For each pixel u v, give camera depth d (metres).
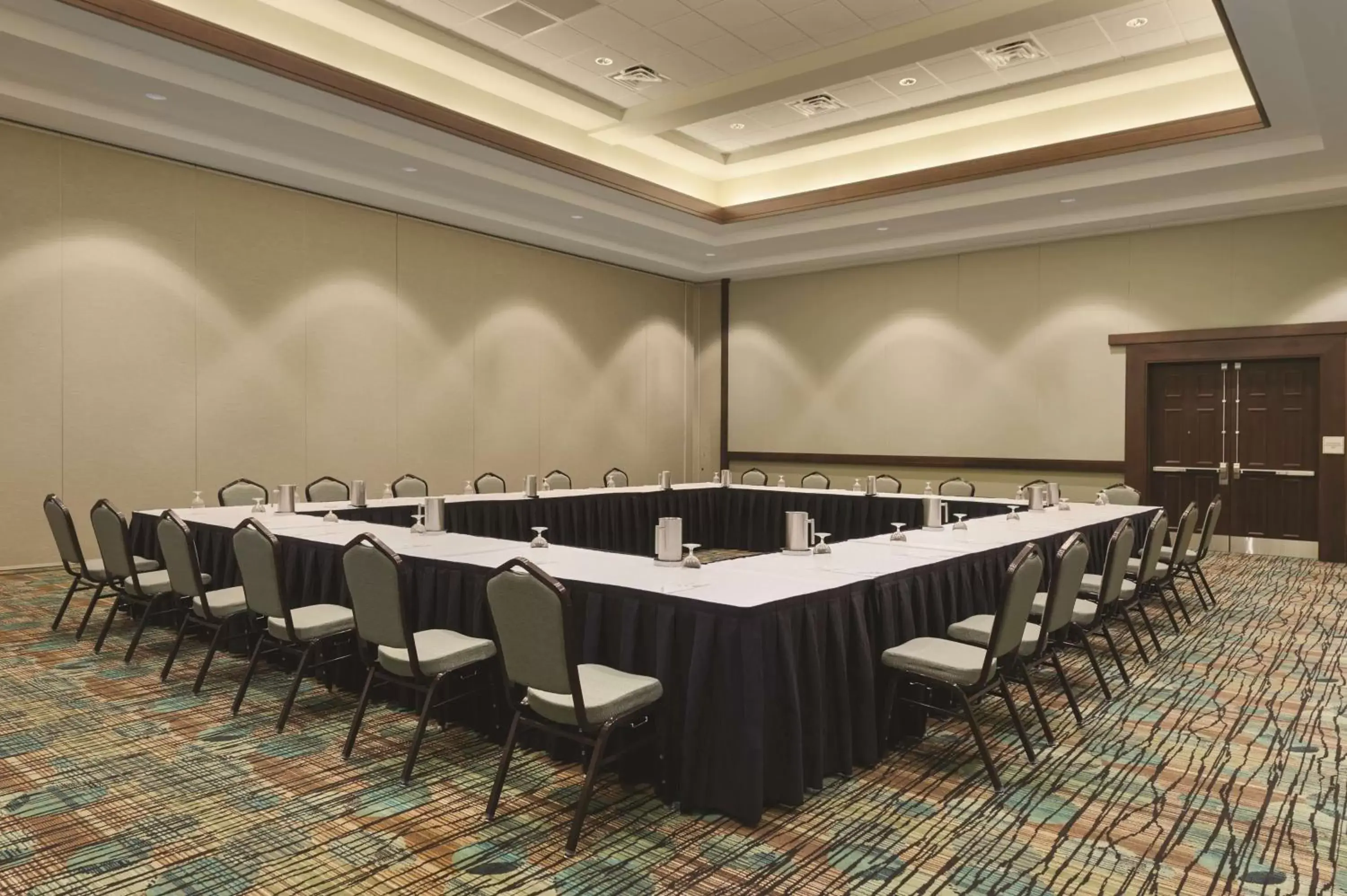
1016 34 5.92
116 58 5.62
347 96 6.34
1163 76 7.18
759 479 9.39
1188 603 6.30
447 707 3.63
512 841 2.62
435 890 2.33
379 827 2.70
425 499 4.65
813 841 2.62
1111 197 8.28
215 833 2.66
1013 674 3.52
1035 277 9.84
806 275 11.69
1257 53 5.29
